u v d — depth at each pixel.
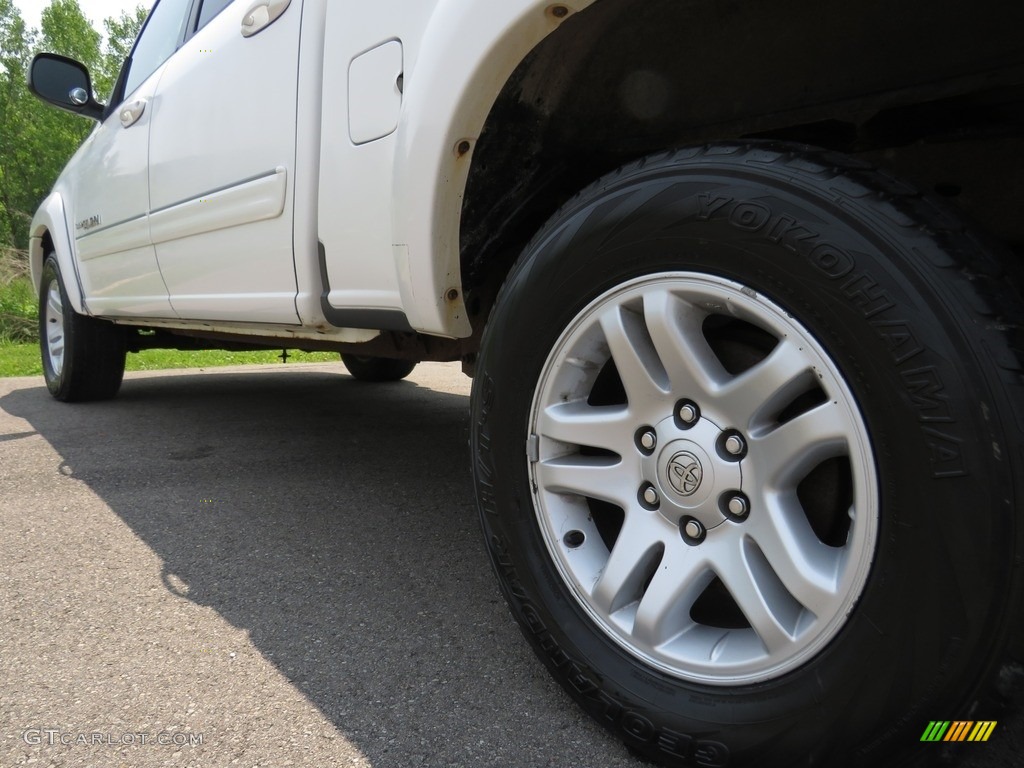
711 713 1.09
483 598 1.77
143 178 2.88
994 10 1.09
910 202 0.99
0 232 26.89
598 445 1.25
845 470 1.10
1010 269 0.97
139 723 1.26
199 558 2.02
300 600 1.75
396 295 1.63
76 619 1.65
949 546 0.90
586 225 1.24
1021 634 0.86
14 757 1.17
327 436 3.57
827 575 1.02
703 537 1.15
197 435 3.57
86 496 2.58
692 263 1.12
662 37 1.33
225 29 2.34
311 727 1.25
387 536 2.20
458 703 1.33
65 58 3.59
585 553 1.30
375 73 1.63
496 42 1.28
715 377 1.13
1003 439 0.87
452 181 1.45
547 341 1.30
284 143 1.96
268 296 2.10
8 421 3.88
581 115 1.50
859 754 0.98
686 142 1.50
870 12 1.16
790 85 1.33
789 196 1.03
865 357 0.96
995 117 1.29
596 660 1.22
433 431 3.71
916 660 0.92
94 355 4.16
